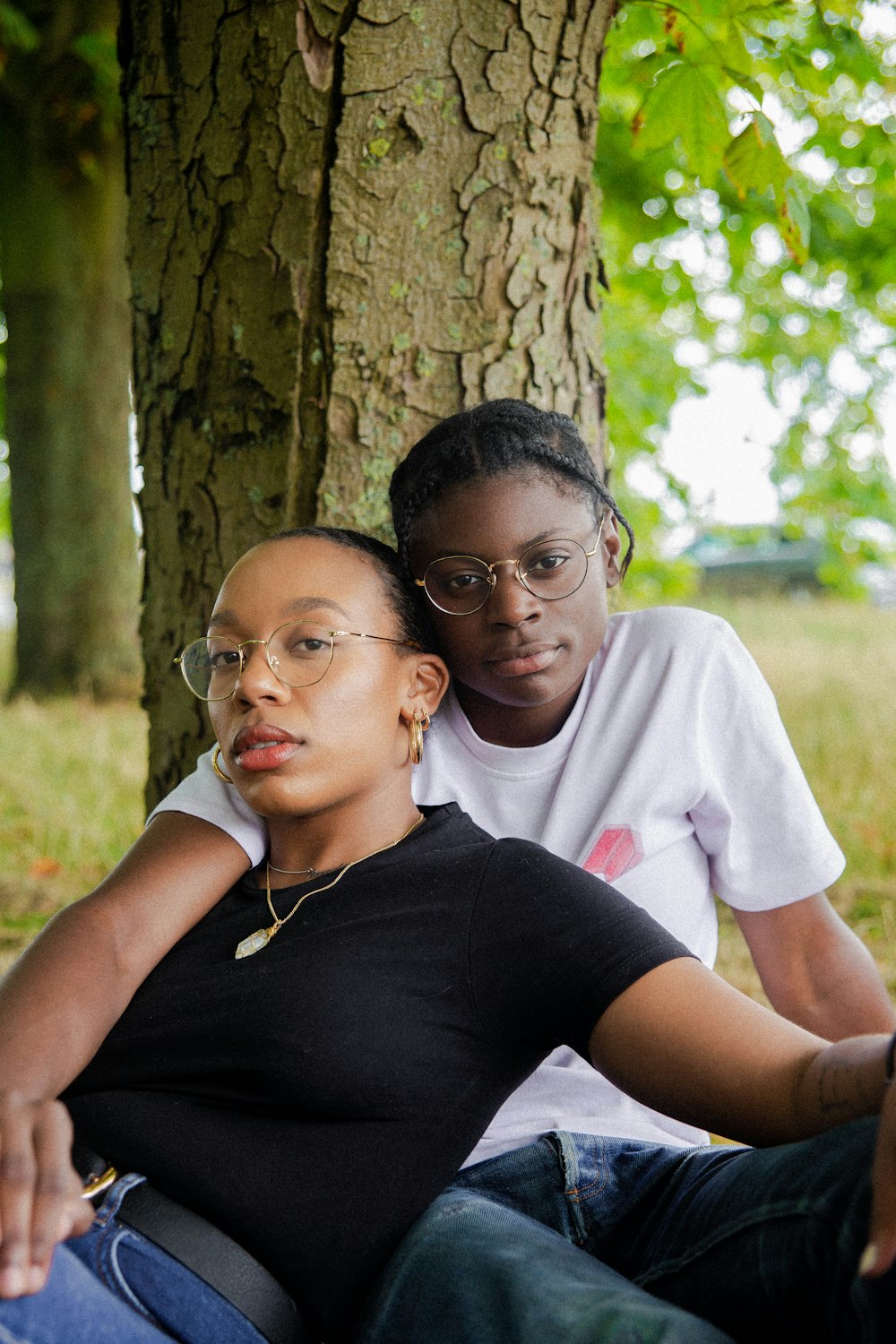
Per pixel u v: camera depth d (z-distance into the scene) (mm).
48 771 5941
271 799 1671
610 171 7062
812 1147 1298
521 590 1825
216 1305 1385
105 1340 1244
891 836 4660
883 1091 1289
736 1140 1474
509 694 1873
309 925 1622
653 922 1567
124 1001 1617
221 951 1657
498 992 1559
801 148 5922
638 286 8297
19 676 8609
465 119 2312
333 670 1708
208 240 2395
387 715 1764
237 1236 1445
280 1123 1503
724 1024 1439
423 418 2355
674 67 2850
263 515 2396
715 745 1939
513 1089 1602
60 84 7797
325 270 2311
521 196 2363
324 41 2268
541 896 1581
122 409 8664
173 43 2400
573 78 2404
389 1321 1384
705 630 1973
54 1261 1254
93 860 4785
